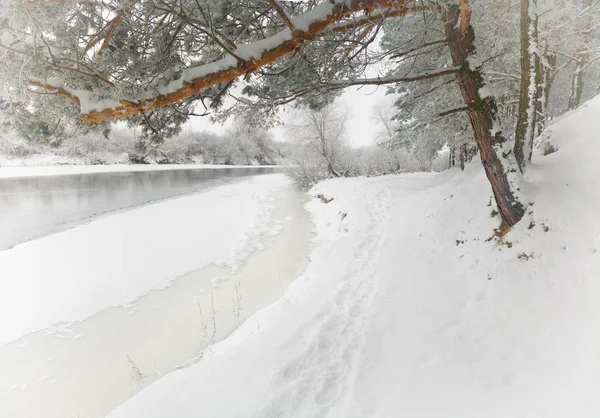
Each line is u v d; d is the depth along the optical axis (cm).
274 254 993
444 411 304
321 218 1388
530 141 510
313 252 947
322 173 2422
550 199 474
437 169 2438
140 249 1021
